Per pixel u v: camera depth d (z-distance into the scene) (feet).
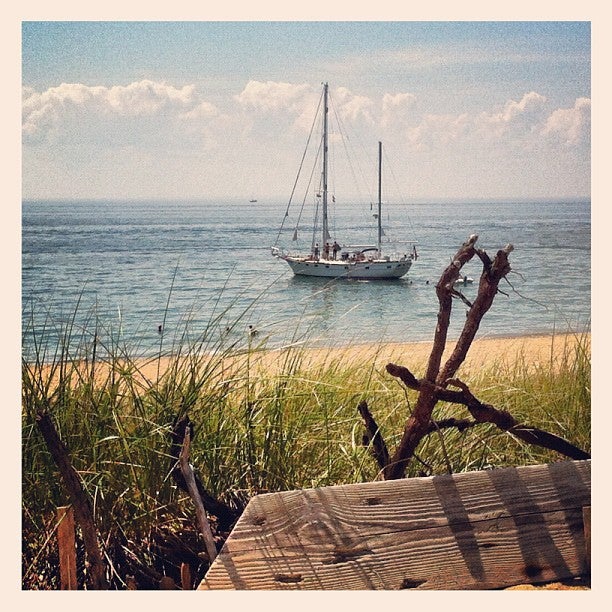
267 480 13.98
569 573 11.37
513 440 16.26
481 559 11.00
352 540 10.55
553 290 70.23
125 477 13.48
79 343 15.25
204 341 14.92
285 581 10.28
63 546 11.67
